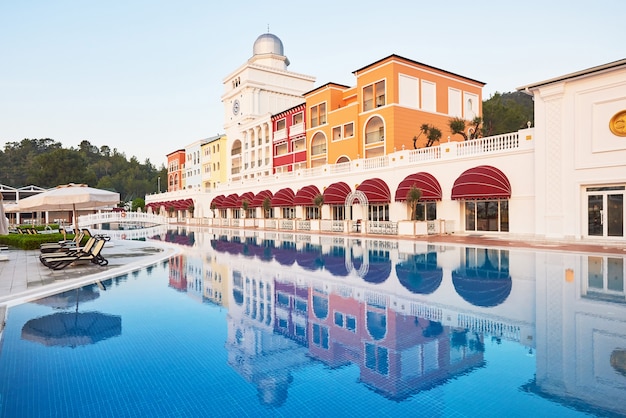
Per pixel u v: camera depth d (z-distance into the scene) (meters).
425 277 12.93
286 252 20.88
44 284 12.39
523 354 6.34
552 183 22.95
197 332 7.85
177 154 91.88
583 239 21.89
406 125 37.62
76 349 6.94
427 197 28.56
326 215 39.81
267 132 57.97
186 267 15.90
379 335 7.46
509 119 61.41
